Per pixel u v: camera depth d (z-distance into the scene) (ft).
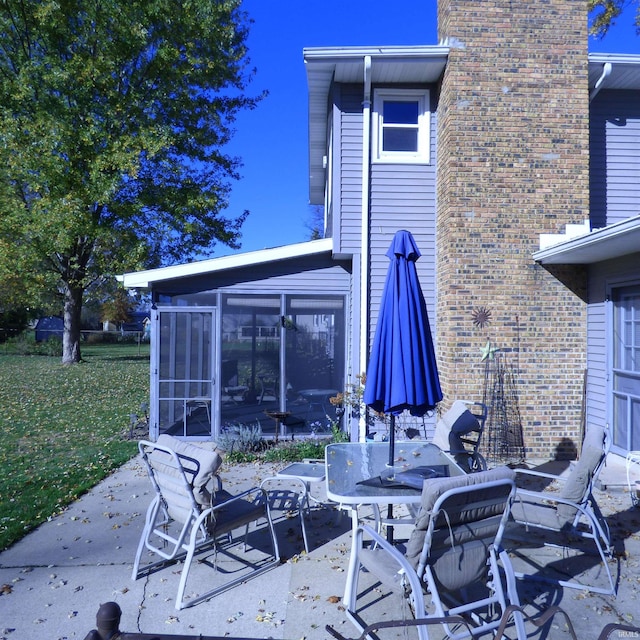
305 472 17.33
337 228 30.91
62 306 102.94
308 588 14.05
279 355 31.58
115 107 57.88
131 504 20.57
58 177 55.88
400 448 17.90
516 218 28.22
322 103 36.73
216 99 64.39
